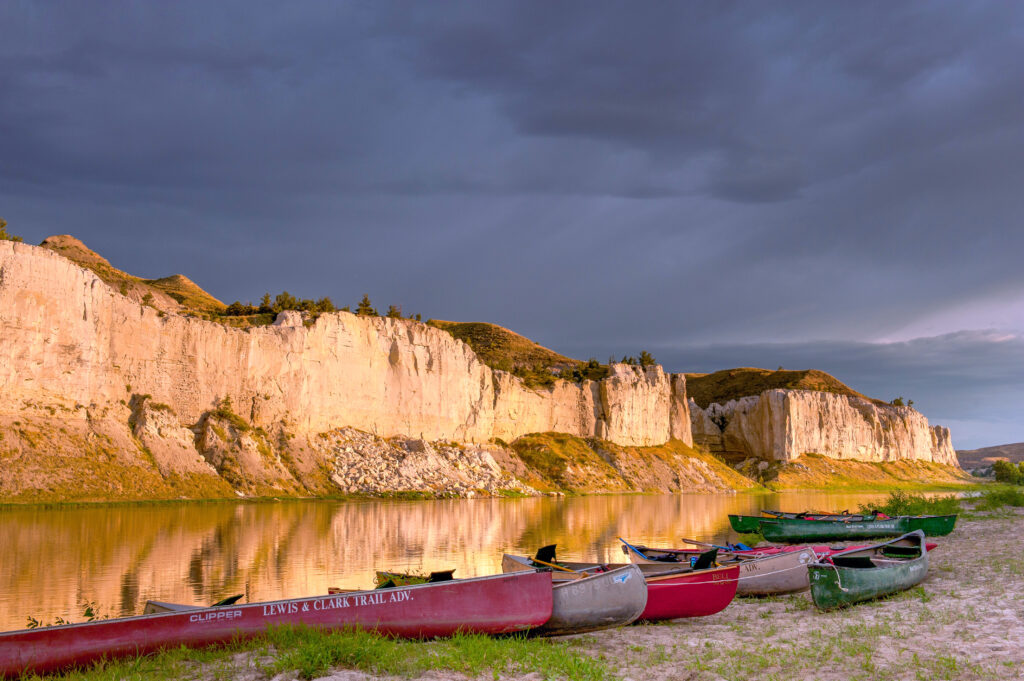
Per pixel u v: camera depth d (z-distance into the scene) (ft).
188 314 243.60
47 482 154.92
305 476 211.41
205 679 33.81
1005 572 65.16
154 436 187.52
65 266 178.40
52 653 34.94
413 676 34.96
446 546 103.65
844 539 105.50
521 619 44.09
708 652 42.55
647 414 386.73
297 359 233.55
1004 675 35.55
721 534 127.95
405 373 271.28
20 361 167.63
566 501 232.94
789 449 449.89
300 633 39.37
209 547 96.27
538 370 409.08
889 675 36.65
